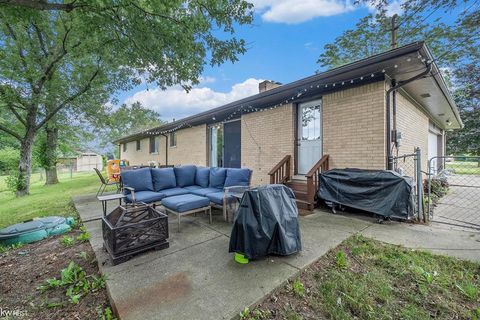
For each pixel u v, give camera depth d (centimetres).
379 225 363
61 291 211
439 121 980
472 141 1430
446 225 366
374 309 177
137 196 423
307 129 569
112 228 246
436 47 1027
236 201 408
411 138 586
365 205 399
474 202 568
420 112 693
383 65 379
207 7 375
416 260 245
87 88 923
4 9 333
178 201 369
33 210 580
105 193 754
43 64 873
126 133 1891
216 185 505
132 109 1888
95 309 185
